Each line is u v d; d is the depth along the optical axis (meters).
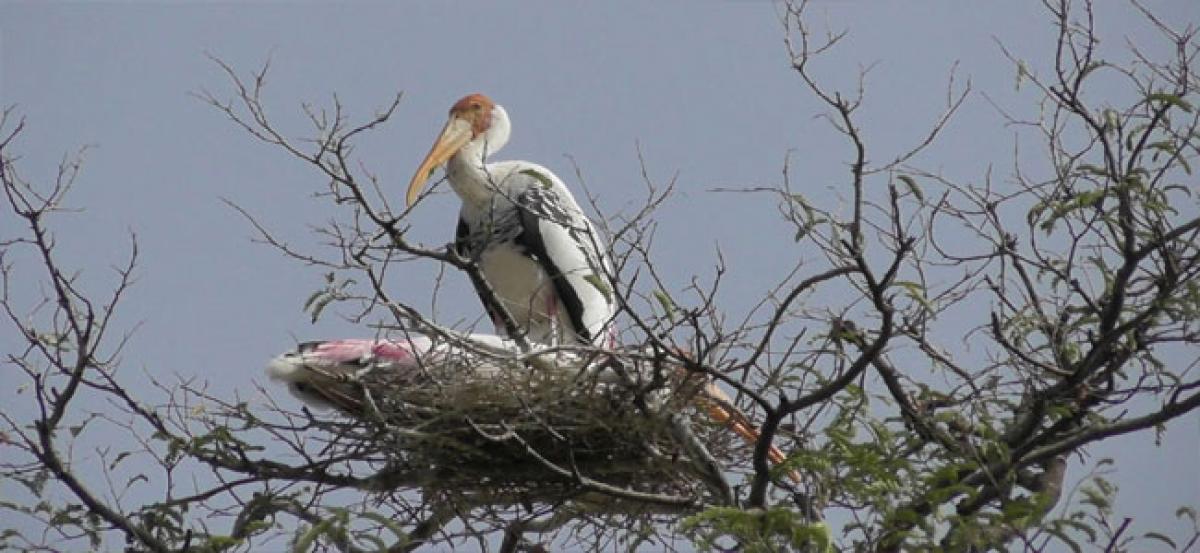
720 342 10.59
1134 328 11.77
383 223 10.69
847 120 10.05
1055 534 9.52
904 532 9.84
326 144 10.52
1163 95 11.31
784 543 9.68
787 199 10.27
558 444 11.72
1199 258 11.63
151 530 11.45
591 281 10.76
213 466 11.59
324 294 10.91
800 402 10.41
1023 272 12.13
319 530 9.44
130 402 11.38
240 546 10.71
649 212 10.64
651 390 11.03
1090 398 12.21
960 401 11.69
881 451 10.35
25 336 11.26
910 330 10.78
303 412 11.70
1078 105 11.80
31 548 11.26
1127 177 11.42
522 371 11.60
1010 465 10.80
